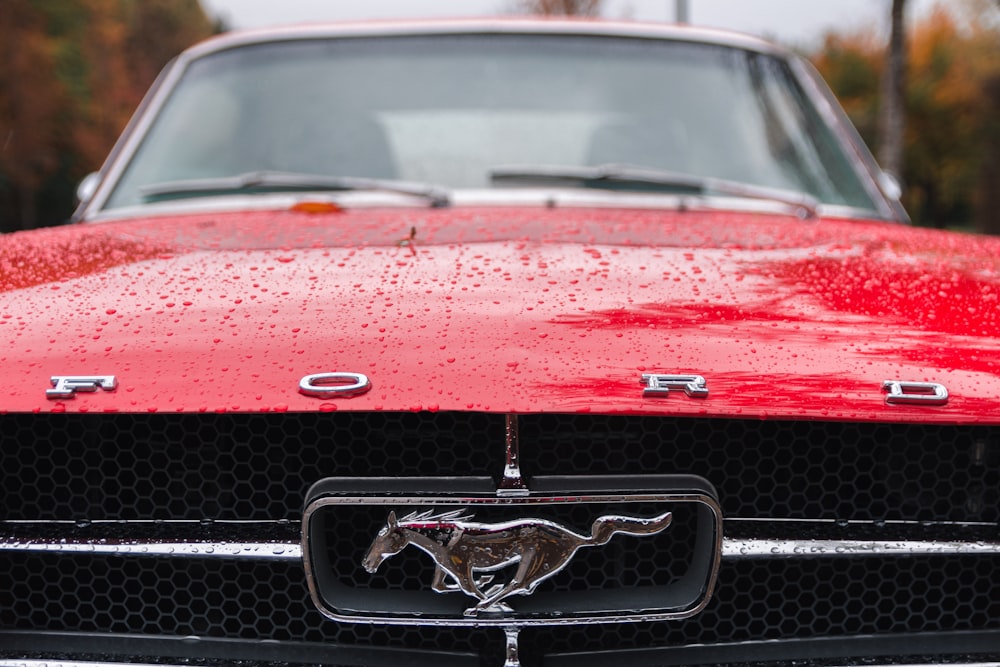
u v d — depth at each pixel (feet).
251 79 8.14
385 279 4.45
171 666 3.82
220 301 4.26
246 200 7.14
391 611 3.69
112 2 127.65
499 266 4.61
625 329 3.95
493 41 8.32
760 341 3.93
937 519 4.05
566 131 7.68
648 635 3.94
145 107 8.16
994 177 100.07
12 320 4.17
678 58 8.29
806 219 6.80
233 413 3.82
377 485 3.68
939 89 119.44
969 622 4.10
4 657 3.86
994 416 3.68
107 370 3.79
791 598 4.03
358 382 3.64
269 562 3.88
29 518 4.02
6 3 102.01
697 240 5.33
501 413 3.70
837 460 3.99
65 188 115.65
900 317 4.23
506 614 3.66
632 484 3.72
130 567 4.00
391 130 7.64
